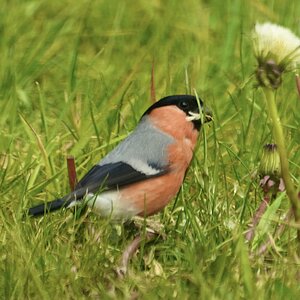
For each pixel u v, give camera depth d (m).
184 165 10.46
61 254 9.55
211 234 9.97
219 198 10.91
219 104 13.52
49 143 11.89
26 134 12.81
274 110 9.12
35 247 9.45
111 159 10.30
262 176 10.05
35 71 14.80
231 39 15.27
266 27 8.79
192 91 13.80
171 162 10.29
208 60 14.97
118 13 16.42
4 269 9.40
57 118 13.23
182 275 9.27
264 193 10.20
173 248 10.02
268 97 9.05
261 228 9.84
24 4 16.38
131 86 14.14
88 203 10.11
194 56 15.21
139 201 10.20
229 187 11.19
